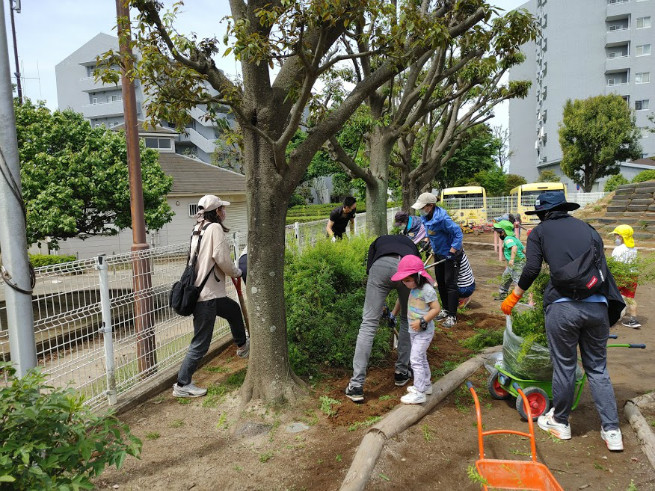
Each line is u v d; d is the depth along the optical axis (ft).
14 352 10.16
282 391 15.07
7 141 9.86
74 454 7.45
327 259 20.65
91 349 15.11
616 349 20.61
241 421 14.12
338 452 12.44
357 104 15.62
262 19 12.85
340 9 12.71
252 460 12.29
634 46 154.10
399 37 14.56
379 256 15.74
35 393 7.62
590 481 11.35
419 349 14.51
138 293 17.29
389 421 13.38
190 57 14.84
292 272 19.99
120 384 15.96
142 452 12.68
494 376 15.57
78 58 149.79
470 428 13.88
